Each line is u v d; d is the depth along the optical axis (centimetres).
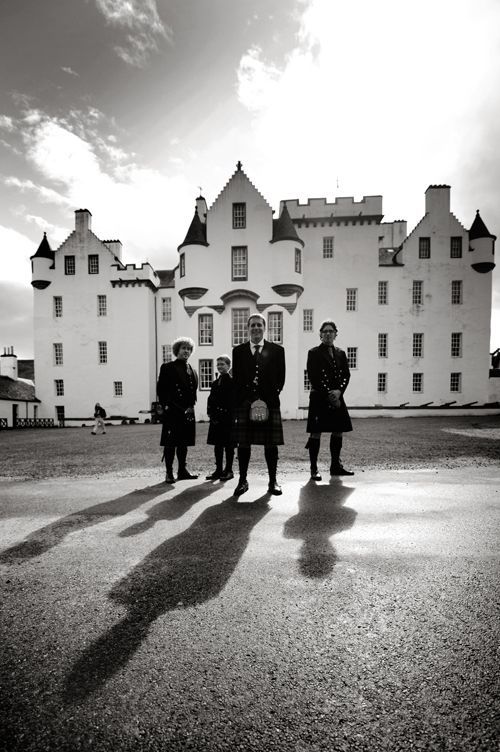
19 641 181
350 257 2852
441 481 506
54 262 3166
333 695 146
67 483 538
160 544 300
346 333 2847
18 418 2967
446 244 2916
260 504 407
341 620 195
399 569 251
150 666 163
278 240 2559
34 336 3152
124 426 2669
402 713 137
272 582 236
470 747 124
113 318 3106
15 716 137
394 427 1645
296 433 1464
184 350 554
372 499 418
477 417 2511
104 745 126
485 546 287
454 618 195
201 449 988
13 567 263
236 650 173
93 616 201
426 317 2903
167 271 3578
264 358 469
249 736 130
